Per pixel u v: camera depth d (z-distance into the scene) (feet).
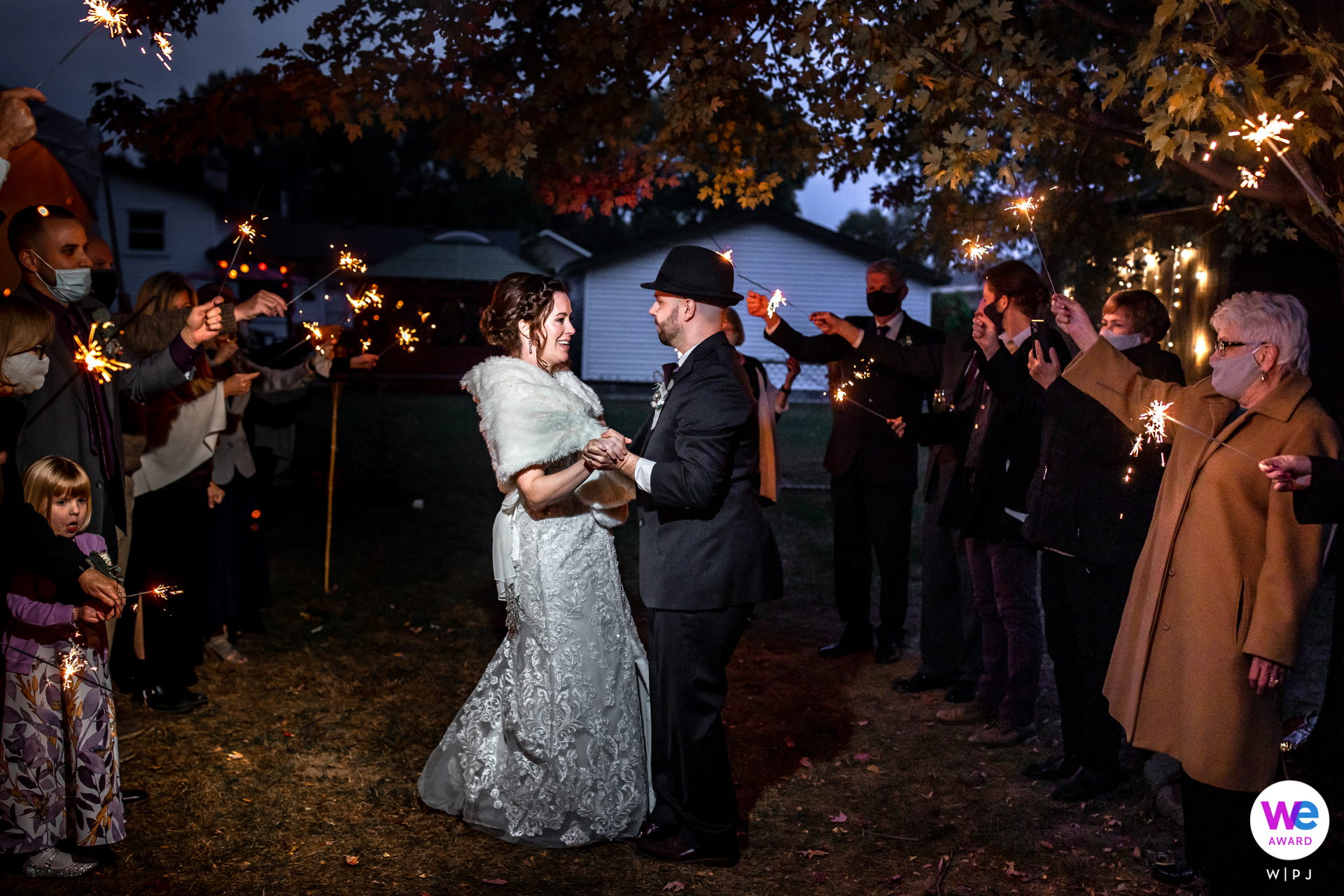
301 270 104.94
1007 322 13.26
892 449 17.43
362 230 111.96
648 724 11.85
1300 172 10.24
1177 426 10.04
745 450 10.77
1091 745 12.23
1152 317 11.95
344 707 15.51
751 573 10.59
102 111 16.21
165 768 13.15
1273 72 10.79
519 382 10.79
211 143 16.70
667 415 10.58
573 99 17.51
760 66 15.23
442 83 16.35
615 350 88.33
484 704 11.78
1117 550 11.41
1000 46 12.00
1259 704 9.24
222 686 16.28
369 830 11.60
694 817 10.89
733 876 10.69
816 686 16.69
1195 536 9.45
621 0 13.44
